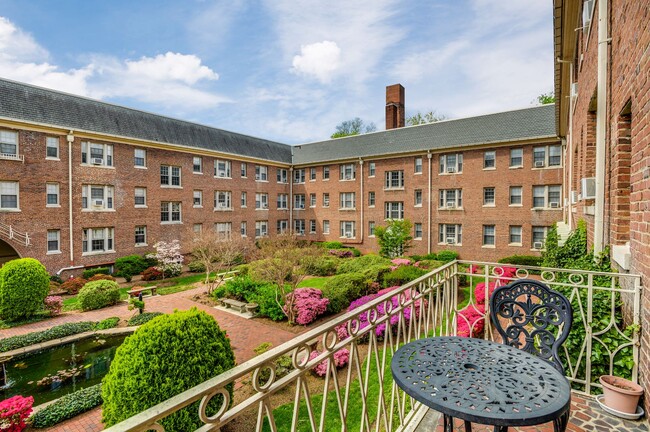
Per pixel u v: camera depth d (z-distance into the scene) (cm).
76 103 1833
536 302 342
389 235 2061
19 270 1171
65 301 1440
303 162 2970
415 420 306
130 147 1978
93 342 993
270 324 1088
